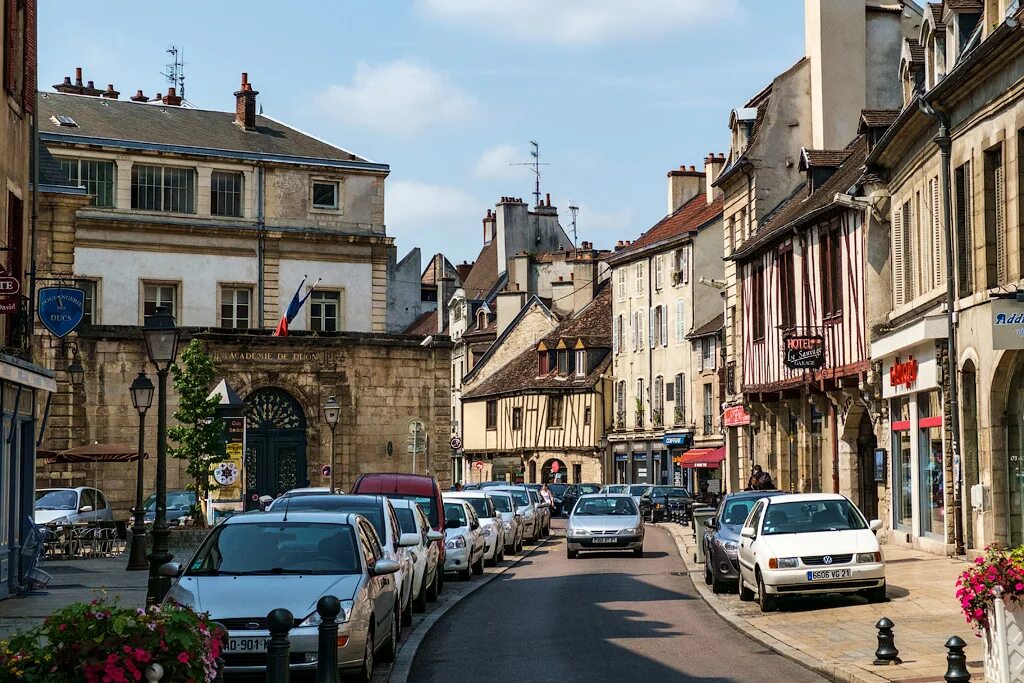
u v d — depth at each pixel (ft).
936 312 83.71
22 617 58.90
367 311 177.37
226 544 44.16
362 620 41.06
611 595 74.49
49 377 74.59
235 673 38.68
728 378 155.53
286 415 160.56
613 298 238.48
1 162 69.15
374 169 178.40
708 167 214.07
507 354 271.08
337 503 55.93
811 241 117.39
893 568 78.18
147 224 165.37
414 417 164.76
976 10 79.92
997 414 72.90
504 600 72.74
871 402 102.37
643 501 180.24
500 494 119.34
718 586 73.77
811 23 144.05
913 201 91.40
